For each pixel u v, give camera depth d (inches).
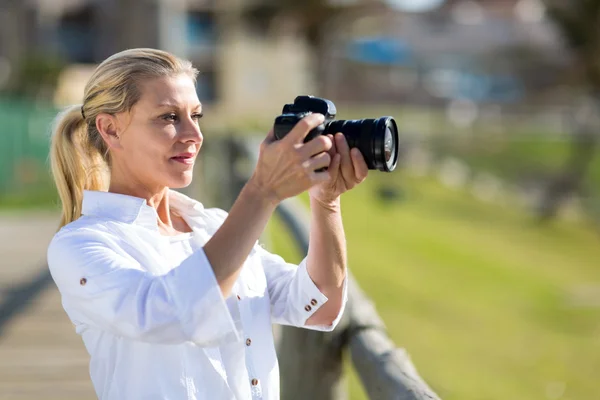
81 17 2050.9
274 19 2012.8
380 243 710.5
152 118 92.4
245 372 92.3
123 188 97.3
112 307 83.7
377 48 2544.3
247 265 99.5
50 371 241.0
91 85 94.8
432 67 2637.8
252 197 83.0
